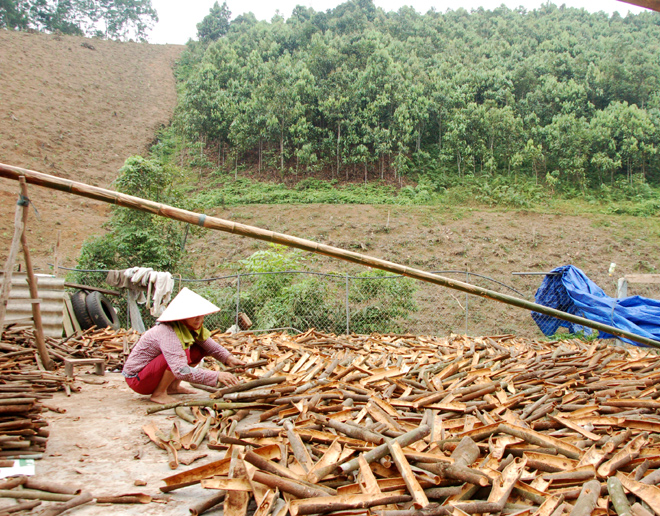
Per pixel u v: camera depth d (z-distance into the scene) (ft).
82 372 18.58
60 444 10.69
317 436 10.16
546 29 221.66
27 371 15.93
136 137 142.61
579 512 6.64
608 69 163.32
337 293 42.19
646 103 160.86
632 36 222.48
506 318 58.75
